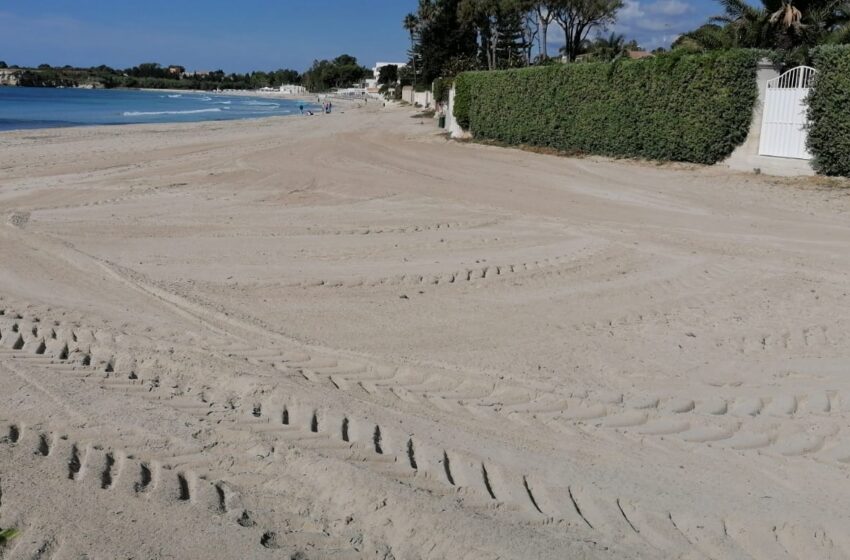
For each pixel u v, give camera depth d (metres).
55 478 4.00
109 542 3.44
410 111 74.75
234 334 6.70
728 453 4.56
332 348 6.38
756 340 6.71
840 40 24.41
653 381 5.70
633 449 4.58
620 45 50.25
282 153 24.80
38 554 3.33
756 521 3.78
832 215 13.36
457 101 33.25
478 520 3.67
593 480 4.18
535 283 8.69
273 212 13.34
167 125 45.59
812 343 6.64
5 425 4.66
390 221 12.58
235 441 4.55
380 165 21.80
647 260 9.86
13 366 5.72
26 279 8.45
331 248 10.42
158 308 7.47
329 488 3.98
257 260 9.62
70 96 120.88
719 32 27.38
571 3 46.91
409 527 3.63
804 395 5.48
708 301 7.96
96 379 5.53
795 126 17.84
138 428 4.68
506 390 5.47
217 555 3.37
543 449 4.55
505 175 19.77
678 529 3.71
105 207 13.47
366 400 5.25
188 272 8.94
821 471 4.35
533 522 3.71
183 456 4.34
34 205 13.45
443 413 5.05
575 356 6.23
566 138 25.80
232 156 23.41
